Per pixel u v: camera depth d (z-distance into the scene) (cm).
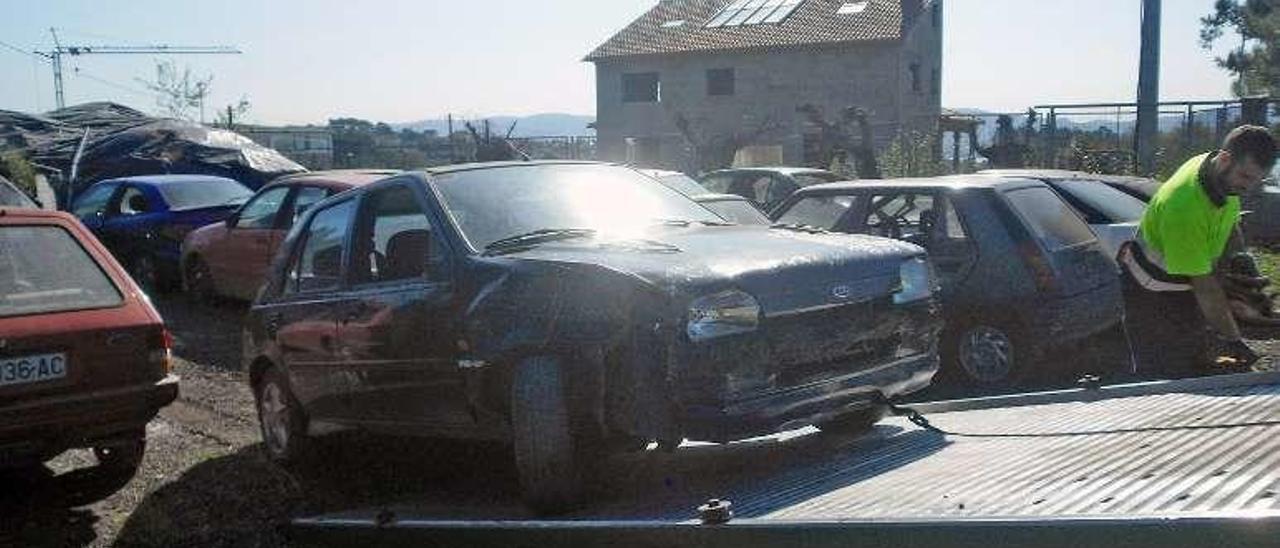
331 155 4222
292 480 644
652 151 4769
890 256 512
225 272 1266
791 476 448
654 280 448
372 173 1168
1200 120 1980
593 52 4881
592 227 566
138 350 606
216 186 1561
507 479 604
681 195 641
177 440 746
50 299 593
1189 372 792
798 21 4553
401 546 467
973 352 802
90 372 587
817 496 393
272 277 691
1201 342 780
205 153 2461
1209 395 475
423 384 542
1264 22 3534
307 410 648
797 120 4444
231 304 1370
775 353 454
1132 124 2127
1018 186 825
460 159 3866
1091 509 298
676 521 380
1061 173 1052
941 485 374
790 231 566
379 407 582
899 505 349
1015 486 350
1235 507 275
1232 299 722
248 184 2403
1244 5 3712
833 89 4391
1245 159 659
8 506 616
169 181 1537
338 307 604
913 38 4459
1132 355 812
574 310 464
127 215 1523
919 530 312
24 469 689
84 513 601
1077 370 820
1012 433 463
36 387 568
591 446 466
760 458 511
